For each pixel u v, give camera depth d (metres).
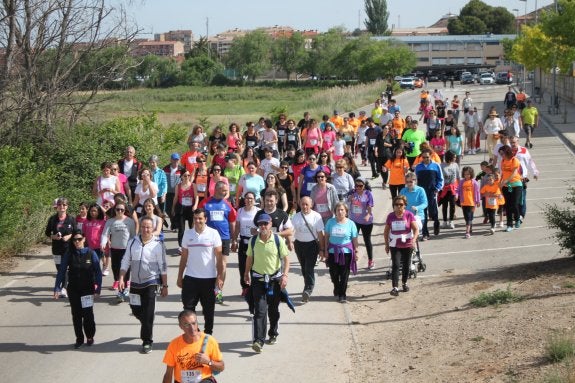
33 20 39.50
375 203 42.91
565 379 15.16
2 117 39.06
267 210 23.12
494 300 22.47
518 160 34.22
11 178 33.62
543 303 21.05
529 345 17.92
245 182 30.66
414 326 21.98
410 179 28.42
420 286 26.50
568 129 74.75
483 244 32.38
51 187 37.62
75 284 21.00
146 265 20.59
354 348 20.95
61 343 21.81
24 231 33.44
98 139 43.97
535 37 96.00
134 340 21.84
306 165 32.31
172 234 36.94
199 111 136.38
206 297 20.72
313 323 23.22
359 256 31.78
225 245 25.50
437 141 44.06
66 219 26.55
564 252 29.14
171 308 25.12
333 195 28.61
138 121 52.78
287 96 187.25
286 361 19.97
